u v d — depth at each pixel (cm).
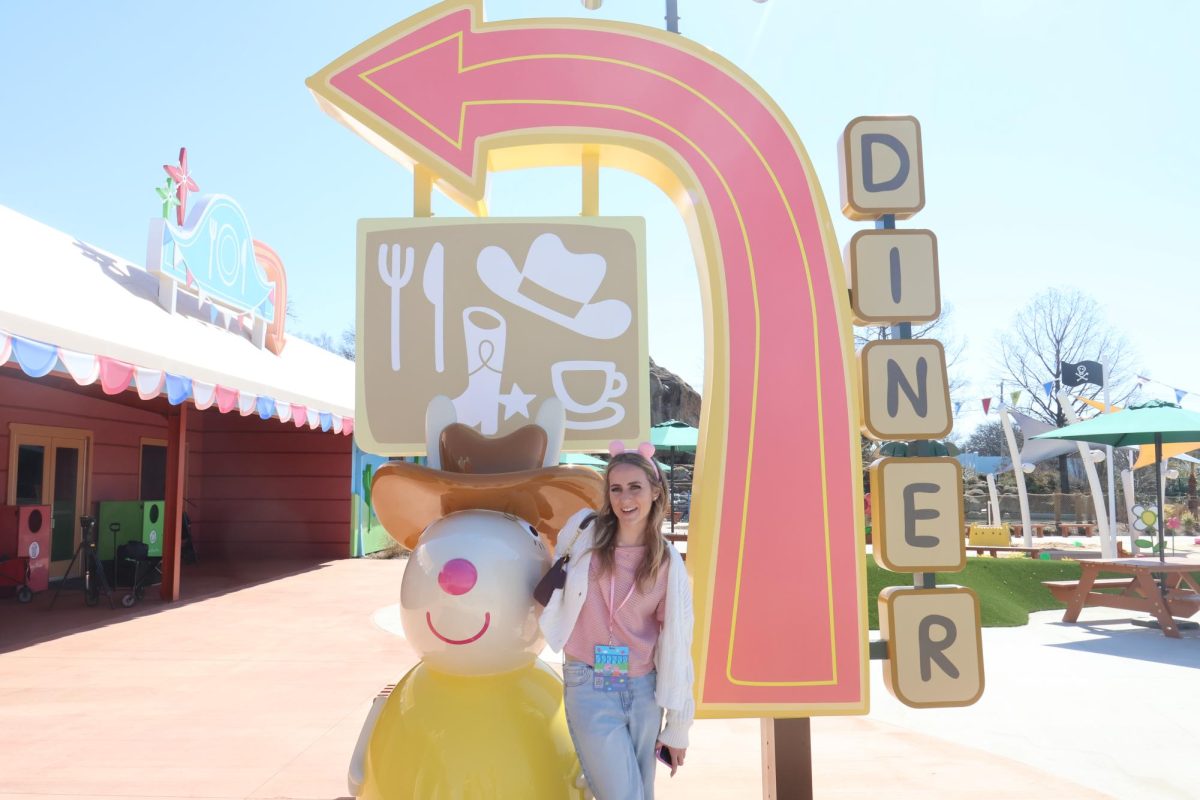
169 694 570
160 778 407
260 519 1591
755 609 334
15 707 537
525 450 319
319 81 354
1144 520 1327
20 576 1002
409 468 299
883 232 355
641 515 272
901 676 336
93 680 611
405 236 372
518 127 355
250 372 1020
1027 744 502
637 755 270
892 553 339
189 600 1018
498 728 281
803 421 343
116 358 701
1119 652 799
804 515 339
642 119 356
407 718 288
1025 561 1182
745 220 352
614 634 269
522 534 301
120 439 1347
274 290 1392
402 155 363
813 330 348
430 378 367
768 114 359
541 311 370
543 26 361
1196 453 2841
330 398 1295
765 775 354
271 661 677
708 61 361
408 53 358
